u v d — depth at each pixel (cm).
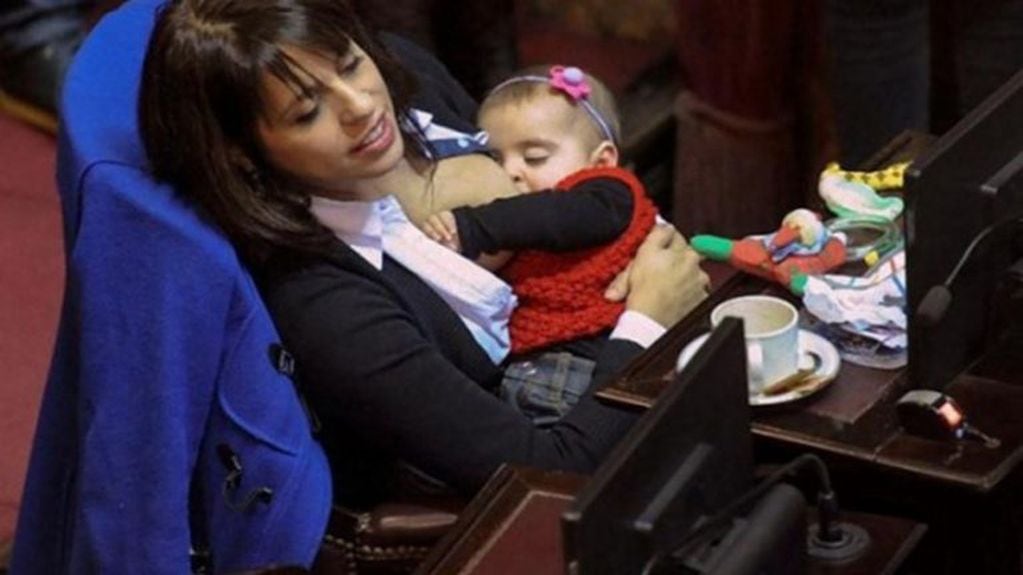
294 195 580
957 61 898
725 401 486
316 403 591
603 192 630
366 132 578
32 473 604
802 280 591
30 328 841
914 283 531
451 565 517
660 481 465
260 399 562
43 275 870
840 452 531
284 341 580
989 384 549
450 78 696
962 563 562
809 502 552
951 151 528
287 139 571
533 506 533
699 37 874
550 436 588
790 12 850
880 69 894
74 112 578
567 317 629
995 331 561
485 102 675
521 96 658
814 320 585
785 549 475
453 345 611
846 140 913
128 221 551
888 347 566
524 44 956
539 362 629
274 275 578
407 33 875
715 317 577
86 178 555
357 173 583
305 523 569
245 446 566
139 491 561
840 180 638
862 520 533
